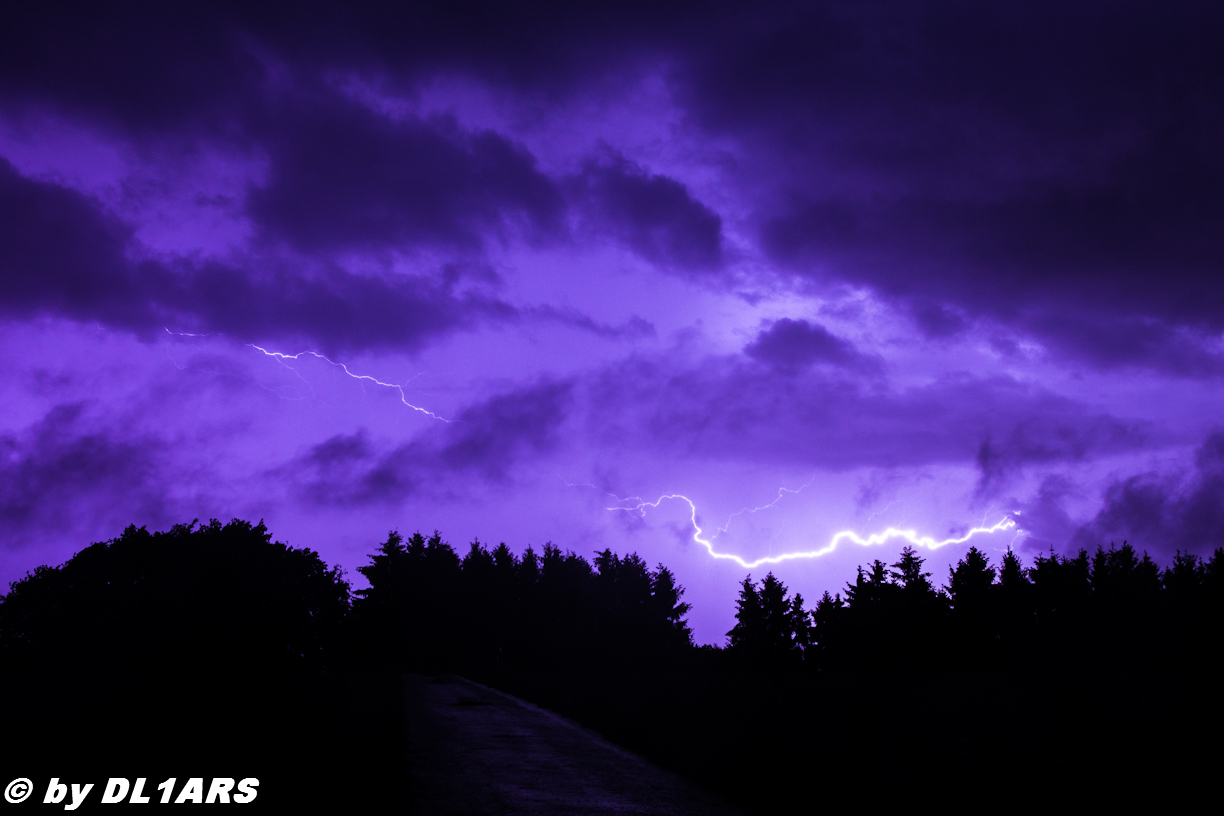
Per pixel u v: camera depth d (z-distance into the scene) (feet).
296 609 199.21
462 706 70.08
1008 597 190.29
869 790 28.12
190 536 199.72
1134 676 93.50
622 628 250.57
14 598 182.60
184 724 45.96
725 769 34.01
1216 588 164.86
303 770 31.73
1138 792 25.48
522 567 263.70
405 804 27.37
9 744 36.37
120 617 172.86
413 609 258.98
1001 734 38.93
